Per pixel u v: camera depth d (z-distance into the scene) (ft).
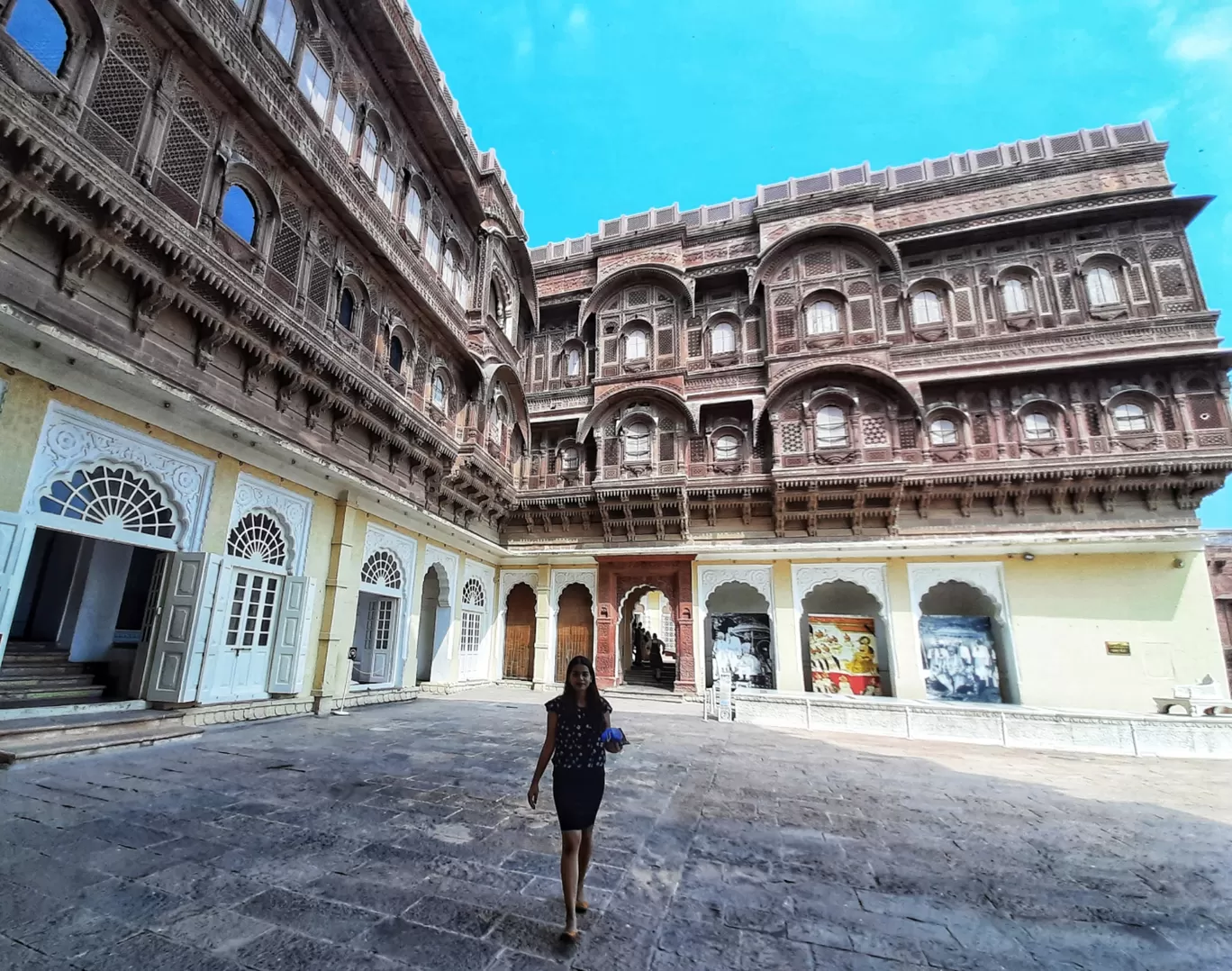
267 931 9.49
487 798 17.52
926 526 48.37
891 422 49.29
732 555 51.65
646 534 55.36
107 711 23.62
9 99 16.71
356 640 46.55
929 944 10.23
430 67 39.40
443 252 44.70
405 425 38.24
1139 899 12.46
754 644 50.70
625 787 19.98
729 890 12.07
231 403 26.89
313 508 33.99
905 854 14.70
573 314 63.16
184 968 8.36
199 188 24.27
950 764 26.68
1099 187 48.42
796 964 9.36
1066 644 43.73
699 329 57.47
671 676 60.03
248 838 13.44
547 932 9.87
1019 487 45.98
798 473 48.98
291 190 29.63
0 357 19.30
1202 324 44.47
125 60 21.54
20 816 13.73
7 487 19.48
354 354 33.96
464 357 46.39
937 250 52.49
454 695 46.83
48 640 30.14
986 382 48.60
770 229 55.67
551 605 56.90
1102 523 44.83
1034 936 10.68
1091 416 46.14
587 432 56.80
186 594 25.70
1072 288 48.19
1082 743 32.04
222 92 25.27
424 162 42.45
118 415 23.18
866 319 51.70
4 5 17.80
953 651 45.57
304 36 30.04
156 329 23.47
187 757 20.66
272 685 30.66
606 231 63.57
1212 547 69.92
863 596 55.21
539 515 58.39
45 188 18.53
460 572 52.26
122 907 9.98
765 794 19.90
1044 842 16.06
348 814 15.44
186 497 26.20
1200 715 34.37
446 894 11.12
